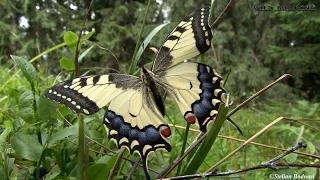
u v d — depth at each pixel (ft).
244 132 1.62
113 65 5.49
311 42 5.01
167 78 0.60
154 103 0.59
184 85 0.58
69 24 5.65
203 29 0.58
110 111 0.59
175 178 0.50
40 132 0.62
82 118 0.54
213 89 0.56
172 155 0.76
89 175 0.55
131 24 5.70
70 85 0.57
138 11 5.67
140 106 0.59
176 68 0.60
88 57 5.40
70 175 0.60
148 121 0.57
